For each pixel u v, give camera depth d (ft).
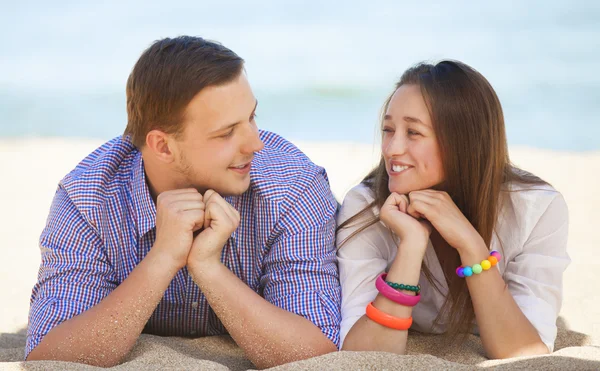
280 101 45.88
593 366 6.68
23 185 23.00
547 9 57.77
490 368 6.72
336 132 36.94
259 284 8.17
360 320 7.50
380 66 54.39
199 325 8.30
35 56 59.21
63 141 33.17
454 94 7.63
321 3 63.36
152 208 7.74
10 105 44.78
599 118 37.40
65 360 6.87
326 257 8.00
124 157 8.14
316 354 7.11
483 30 58.54
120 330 6.88
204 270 7.06
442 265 8.25
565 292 11.37
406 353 7.85
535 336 7.46
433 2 60.44
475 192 7.86
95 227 7.61
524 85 45.91
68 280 7.40
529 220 8.00
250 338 7.06
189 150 7.25
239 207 8.05
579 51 52.75
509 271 8.18
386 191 8.28
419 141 7.68
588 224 16.83
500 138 7.90
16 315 10.69
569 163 25.35
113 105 45.29
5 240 16.12
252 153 7.37
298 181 8.01
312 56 56.95
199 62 7.00
